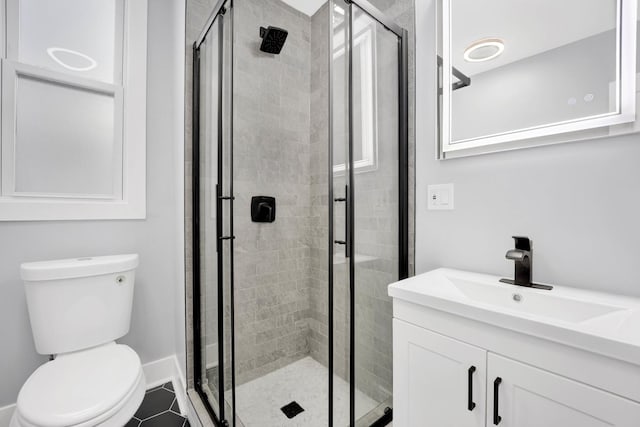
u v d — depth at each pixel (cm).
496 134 101
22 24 137
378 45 122
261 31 173
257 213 177
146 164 165
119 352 119
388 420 127
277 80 186
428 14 123
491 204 103
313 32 200
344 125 111
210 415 127
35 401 88
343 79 112
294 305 197
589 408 53
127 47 158
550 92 89
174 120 172
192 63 152
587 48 82
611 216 79
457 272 107
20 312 133
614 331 53
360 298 117
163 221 171
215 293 127
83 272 124
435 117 119
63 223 142
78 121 150
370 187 121
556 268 89
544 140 90
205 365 147
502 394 65
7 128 131
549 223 90
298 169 198
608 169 79
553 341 57
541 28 91
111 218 153
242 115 171
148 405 151
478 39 106
